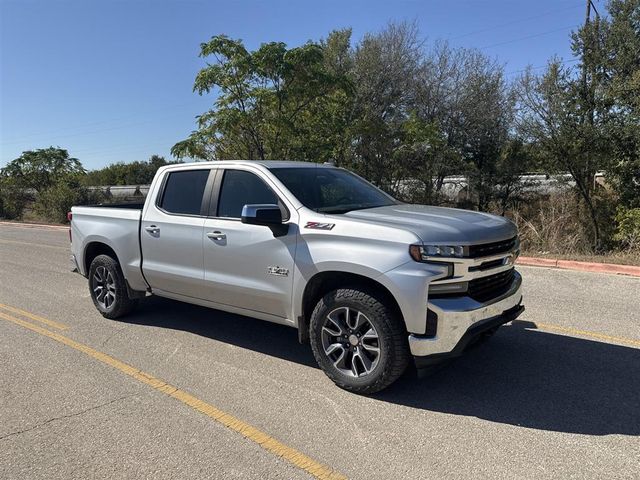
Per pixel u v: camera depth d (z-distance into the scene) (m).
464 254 3.84
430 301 3.78
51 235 18.91
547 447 3.38
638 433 3.55
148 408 4.00
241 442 3.48
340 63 20.94
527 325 6.04
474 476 3.05
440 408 3.96
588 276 9.06
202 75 15.05
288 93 15.48
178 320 6.45
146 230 5.80
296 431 3.62
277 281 4.57
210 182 5.30
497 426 3.67
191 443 3.47
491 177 18.19
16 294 8.20
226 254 4.96
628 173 13.00
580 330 5.83
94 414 3.92
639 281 8.55
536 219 14.45
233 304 5.05
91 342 5.63
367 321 4.09
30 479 3.10
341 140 16.81
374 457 3.28
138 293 6.29
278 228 4.50
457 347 3.82
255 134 16.19
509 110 19.16
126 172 77.62
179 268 5.46
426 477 3.05
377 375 4.04
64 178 28.88
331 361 4.34
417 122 17.42
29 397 4.24
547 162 14.62
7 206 29.89
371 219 4.23
